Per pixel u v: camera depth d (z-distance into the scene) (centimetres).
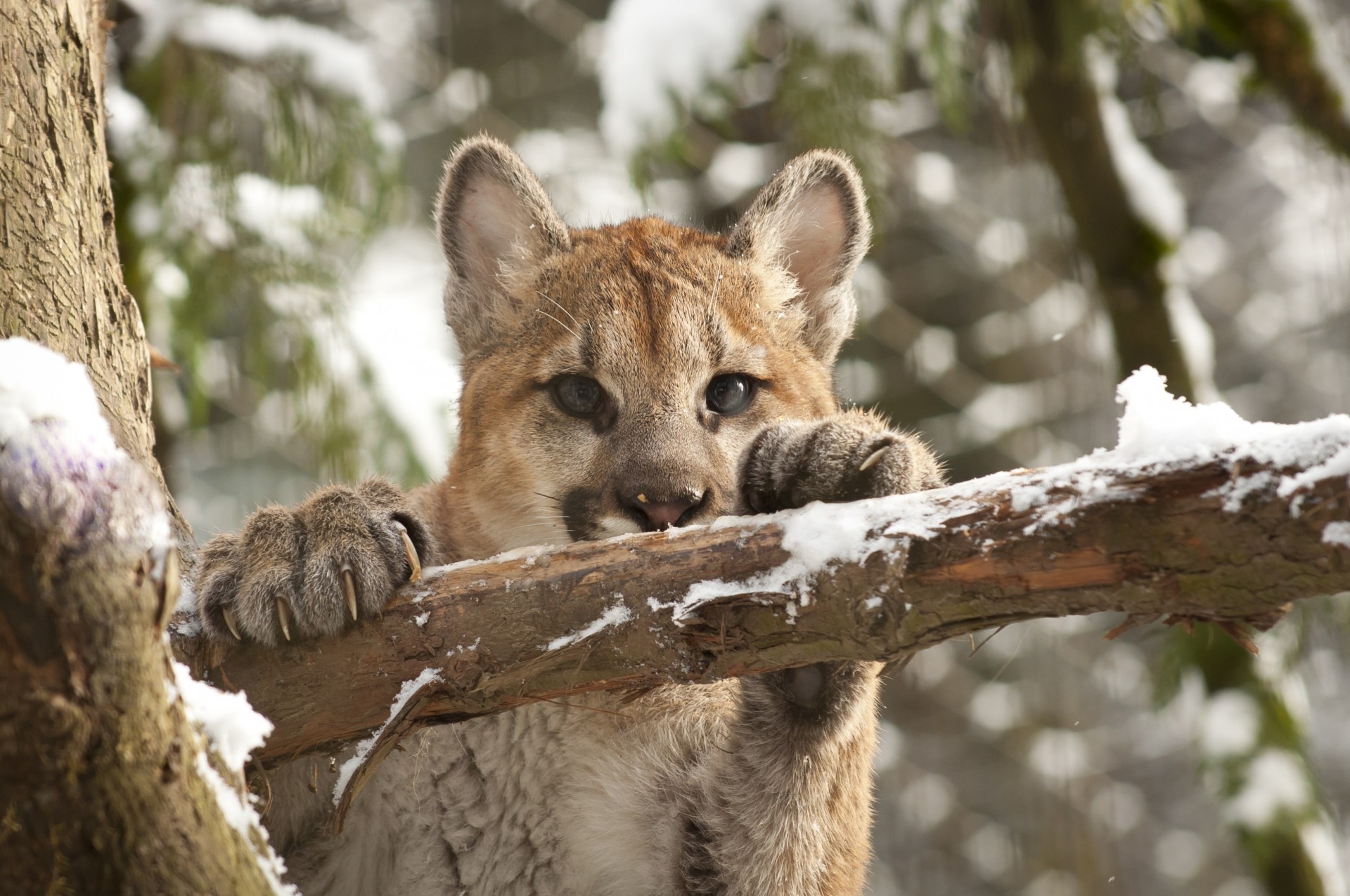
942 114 1139
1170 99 1784
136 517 330
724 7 1120
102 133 536
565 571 464
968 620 418
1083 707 1722
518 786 638
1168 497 388
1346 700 1769
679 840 628
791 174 874
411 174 1648
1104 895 1647
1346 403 1798
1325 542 369
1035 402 1736
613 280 800
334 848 630
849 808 662
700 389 772
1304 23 1155
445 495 815
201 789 348
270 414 1358
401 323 1142
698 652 448
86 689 322
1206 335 1130
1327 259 1745
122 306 530
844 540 429
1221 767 1067
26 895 324
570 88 1636
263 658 490
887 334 1764
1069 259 1591
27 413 318
